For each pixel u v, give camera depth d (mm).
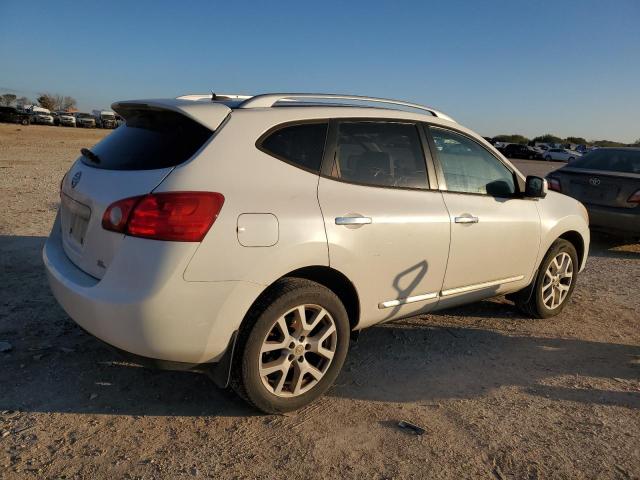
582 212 5215
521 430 3131
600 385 3754
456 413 3283
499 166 4418
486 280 4266
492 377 3799
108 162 3143
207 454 2760
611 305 5578
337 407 3281
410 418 3197
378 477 2658
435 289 3867
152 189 2723
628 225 7973
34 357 3637
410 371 3822
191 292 2688
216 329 2779
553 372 3930
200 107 3039
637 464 2859
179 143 2947
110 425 2963
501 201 4324
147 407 3166
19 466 2578
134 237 2674
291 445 2871
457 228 3875
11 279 5074
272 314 2930
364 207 3328
